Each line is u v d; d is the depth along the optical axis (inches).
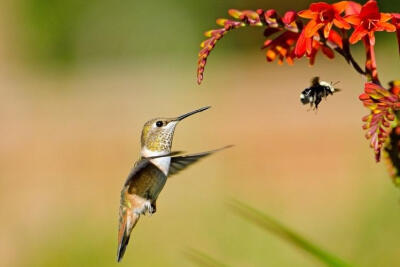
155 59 1305.4
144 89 1166.3
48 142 860.0
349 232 451.5
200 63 159.9
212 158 635.5
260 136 786.8
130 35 1310.3
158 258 462.3
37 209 570.6
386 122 136.6
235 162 625.6
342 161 631.8
